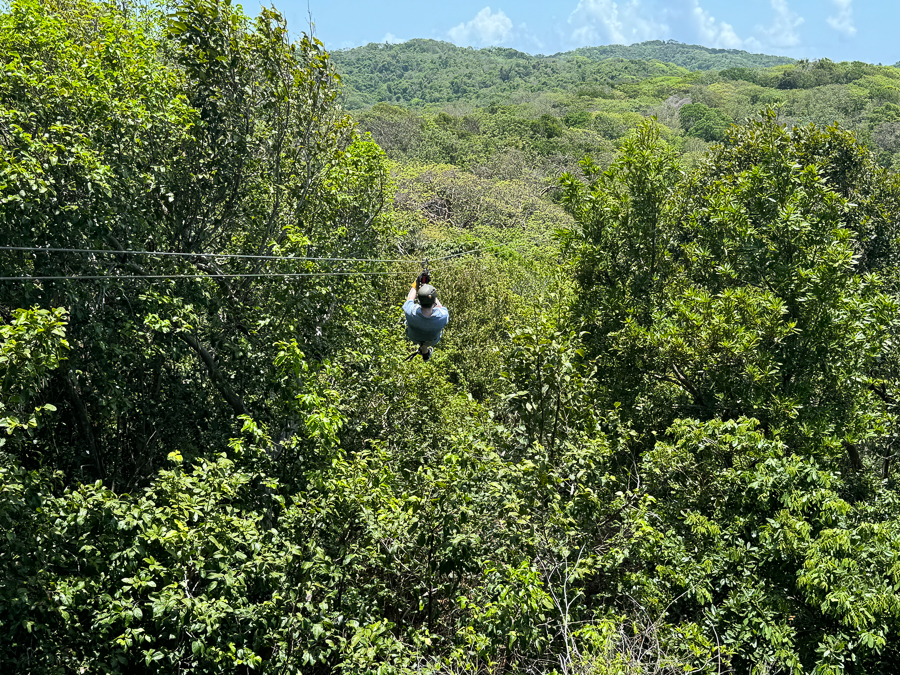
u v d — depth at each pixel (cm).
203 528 638
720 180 1451
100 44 1019
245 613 614
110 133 940
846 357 1083
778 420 1037
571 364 861
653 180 1206
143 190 990
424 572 733
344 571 707
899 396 1264
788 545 720
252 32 1093
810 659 709
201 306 1020
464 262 2223
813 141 1695
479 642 611
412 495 775
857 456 1296
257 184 1153
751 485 773
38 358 568
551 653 681
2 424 556
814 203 1203
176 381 1095
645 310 1188
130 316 928
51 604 575
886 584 652
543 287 2256
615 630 657
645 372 1191
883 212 1628
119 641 568
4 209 771
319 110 1177
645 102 12481
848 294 1092
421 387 1226
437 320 694
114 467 1089
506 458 889
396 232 1477
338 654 675
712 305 1066
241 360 1049
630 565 818
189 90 1077
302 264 1040
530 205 4359
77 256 861
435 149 5862
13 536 562
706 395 1155
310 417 854
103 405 880
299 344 1068
